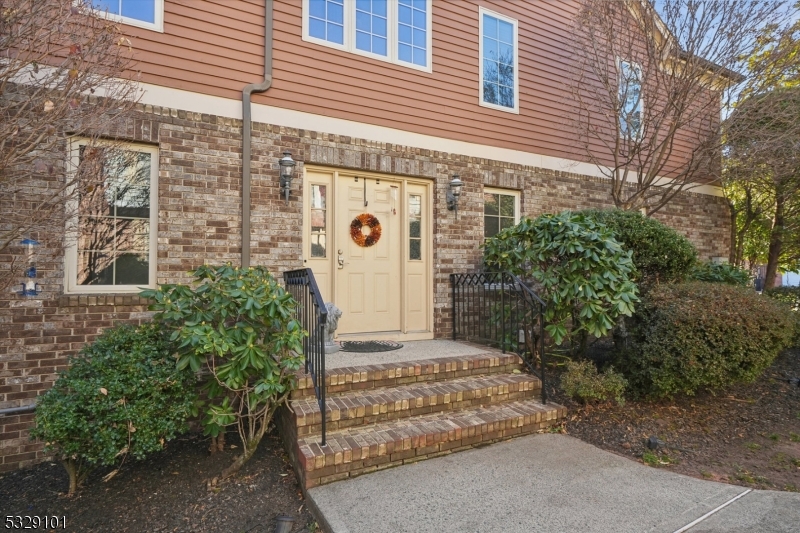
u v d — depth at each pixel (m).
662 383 4.24
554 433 3.90
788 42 6.79
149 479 3.18
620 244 4.75
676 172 8.38
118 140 3.96
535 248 4.87
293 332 3.21
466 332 5.91
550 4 7.23
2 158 2.68
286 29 5.02
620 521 2.55
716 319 4.13
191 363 3.07
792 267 10.62
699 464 3.37
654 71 7.08
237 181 4.62
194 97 4.46
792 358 5.86
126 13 4.26
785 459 3.47
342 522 2.50
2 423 3.56
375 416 3.54
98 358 3.06
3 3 2.63
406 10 5.92
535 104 6.99
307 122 5.10
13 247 3.62
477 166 6.34
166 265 4.26
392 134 5.68
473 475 3.09
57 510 2.85
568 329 4.91
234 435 3.89
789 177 8.06
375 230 5.70
